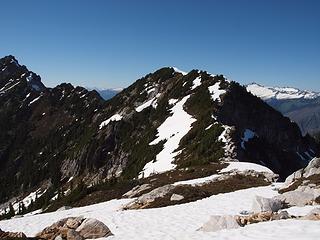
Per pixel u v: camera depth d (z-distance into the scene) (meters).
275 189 42.53
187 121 113.44
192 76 152.50
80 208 48.66
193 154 83.69
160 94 163.62
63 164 174.62
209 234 21.39
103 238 25.56
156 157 98.19
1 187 198.25
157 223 30.38
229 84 122.06
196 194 41.38
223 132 86.75
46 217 41.78
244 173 55.16
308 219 21.62
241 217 25.27
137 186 60.03
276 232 18.91
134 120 155.00
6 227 36.97
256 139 100.56
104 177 139.62
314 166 45.50
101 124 175.25
